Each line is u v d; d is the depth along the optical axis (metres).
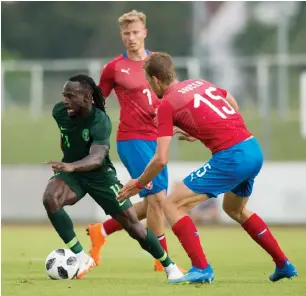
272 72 103.88
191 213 78.50
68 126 33.78
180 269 37.62
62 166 31.86
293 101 111.06
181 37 152.75
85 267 35.75
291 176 75.56
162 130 31.69
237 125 31.92
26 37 156.75
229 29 129.38
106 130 33.59
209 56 125.38
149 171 31.66
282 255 33.75
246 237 65.00
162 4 153.12
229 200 33.38
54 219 34.59
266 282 33.69
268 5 154.38
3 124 105.62
